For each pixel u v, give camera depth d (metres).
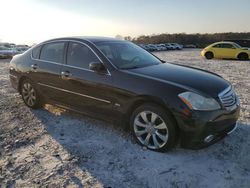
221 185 3.14
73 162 3.68
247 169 3.45
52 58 5.24
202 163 3.61
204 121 3.54
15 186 3.20
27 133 4.68
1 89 8.04
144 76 4.02
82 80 4.57
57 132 4.70
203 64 17.22
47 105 6.17
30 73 5.61
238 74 11.80
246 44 24.02
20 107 6.07
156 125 3.88
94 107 4.54
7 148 4.14
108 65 4.35
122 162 3.67
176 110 3.60
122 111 4.15
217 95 3.72
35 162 3.71
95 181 3.26
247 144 4.10
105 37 5.40
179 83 3.81
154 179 3.28
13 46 31.83
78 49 4.85
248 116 5.33
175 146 3.98
